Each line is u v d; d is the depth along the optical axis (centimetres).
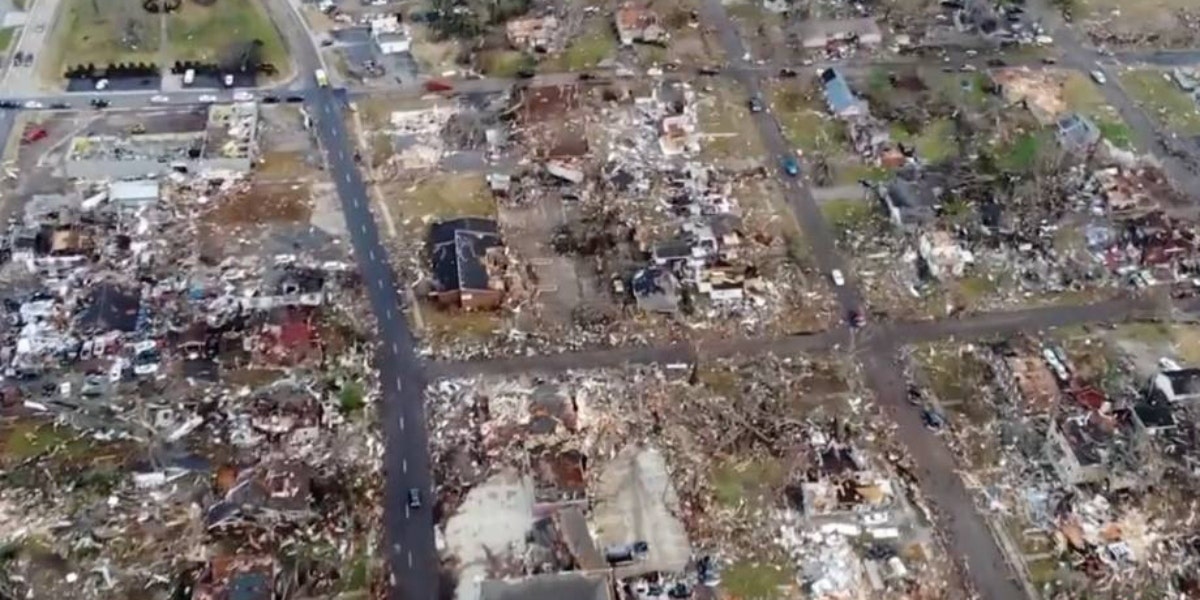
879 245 11069
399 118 12412
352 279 10412
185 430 8969
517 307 10244
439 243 10606
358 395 9350
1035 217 11362
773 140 12344
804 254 10938
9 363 9419
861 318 10319
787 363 9856
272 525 8306
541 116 12356
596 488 8625
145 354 9531
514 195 11431
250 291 10206
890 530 8519
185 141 11850
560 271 10600
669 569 8131
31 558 8031
